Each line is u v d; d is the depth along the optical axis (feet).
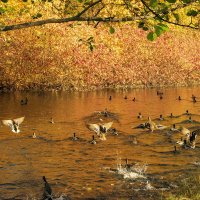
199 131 80.89
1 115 115.85
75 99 158.20
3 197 50.24
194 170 61.82
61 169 63.00
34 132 87.30
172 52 239.91
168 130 94.17
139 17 20.43
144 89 210.79
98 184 55.67
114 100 156.97
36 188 53.98
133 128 98.37
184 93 188.44
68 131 94.27
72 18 20.34
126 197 50.44
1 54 183.83
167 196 50.06
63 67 192.85
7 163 65.62
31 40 185.88
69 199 49.80
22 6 73.05
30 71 188.03
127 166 63.41
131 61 222.28
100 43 205.67
